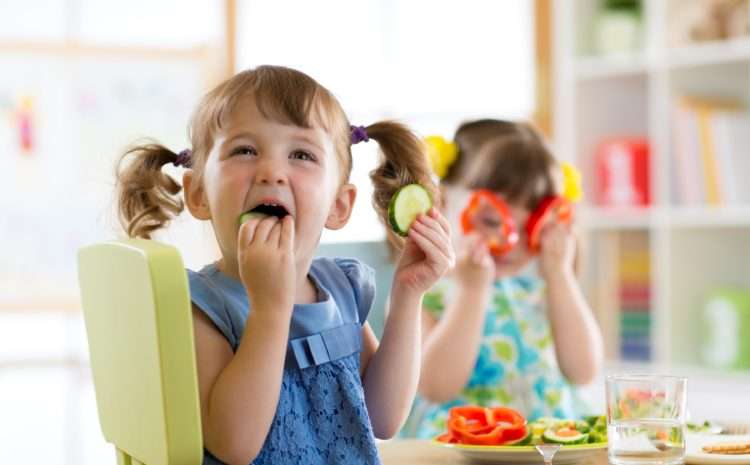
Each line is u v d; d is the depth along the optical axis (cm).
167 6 493
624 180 434
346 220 165
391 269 266
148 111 485
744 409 387
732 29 408
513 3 460
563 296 279
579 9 449
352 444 155
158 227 171
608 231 437
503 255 277
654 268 421
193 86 484
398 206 167
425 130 466
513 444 171
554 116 451
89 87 484
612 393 154
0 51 475
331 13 460
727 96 429
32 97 480
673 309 420
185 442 131
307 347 154
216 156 151
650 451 150
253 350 139
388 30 467
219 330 148
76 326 504
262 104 150
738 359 402
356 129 166
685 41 418
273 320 141
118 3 493
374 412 168
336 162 158
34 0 487
